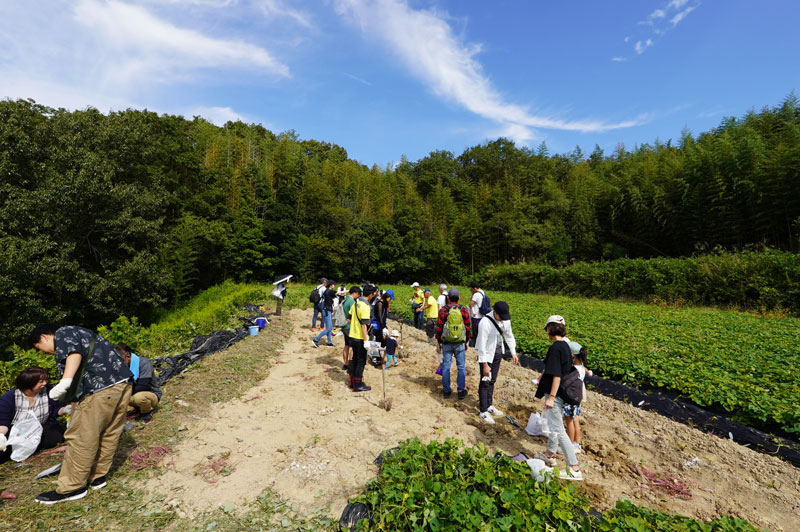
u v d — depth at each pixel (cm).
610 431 587
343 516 343
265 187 4259
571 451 449
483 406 612
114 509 357
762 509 401
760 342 957
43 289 1811
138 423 532
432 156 6488
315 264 4278
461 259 4425
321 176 5469
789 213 2167
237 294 1970
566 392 459
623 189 3488
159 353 873
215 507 375
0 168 1667
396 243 4503
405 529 310
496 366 636
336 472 441
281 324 1459
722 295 1831
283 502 388
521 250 3962
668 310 1688
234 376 771
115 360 392
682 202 2761
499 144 5941
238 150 4550
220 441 511
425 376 843
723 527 318
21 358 617
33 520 328
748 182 2311
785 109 2836
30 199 1666
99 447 385
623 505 330
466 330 692
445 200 4934
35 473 405
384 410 637
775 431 543
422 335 1297
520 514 296
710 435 540
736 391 629
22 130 1828
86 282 1814
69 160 1897
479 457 389
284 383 771
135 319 910
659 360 799
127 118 2406
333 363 938
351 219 4559
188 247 2766
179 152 3183
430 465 386
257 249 3825
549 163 5447
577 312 1616
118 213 2052
